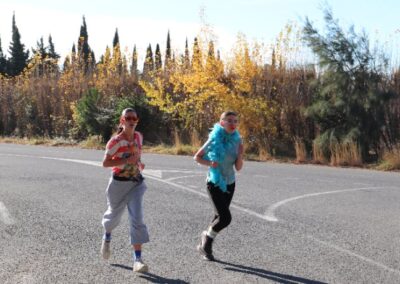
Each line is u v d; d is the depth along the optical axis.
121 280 5.85
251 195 11.00
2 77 33.44
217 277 5.98
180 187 11.83
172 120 23.66
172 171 14.56
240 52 21.28
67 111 27.55
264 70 21.30
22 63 62.03
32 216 8.85
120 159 6.26
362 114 18.30
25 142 26.17
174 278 5.93
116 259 6.60
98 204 9.90
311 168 16.33
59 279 5.83
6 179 12.90
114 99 25.06
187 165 16.09
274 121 20.59
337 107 18.66
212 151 6.59
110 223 6.39
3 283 5.66
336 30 18.80
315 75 20.20
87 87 27.78
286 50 21.06
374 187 12.44
